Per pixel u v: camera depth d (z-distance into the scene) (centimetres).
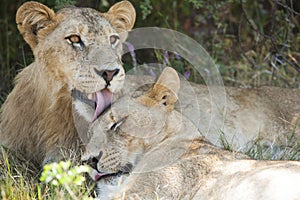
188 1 1190
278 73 1212
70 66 796
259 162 716
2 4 1257
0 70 1206
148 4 1116
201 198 704
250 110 980
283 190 607
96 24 809
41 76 835
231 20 1334
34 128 866
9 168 803
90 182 780
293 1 1291
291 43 1262
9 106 894
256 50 1285
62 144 845
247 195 639
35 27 838
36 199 747
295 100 1018
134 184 740
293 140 973
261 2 1358
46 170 658
